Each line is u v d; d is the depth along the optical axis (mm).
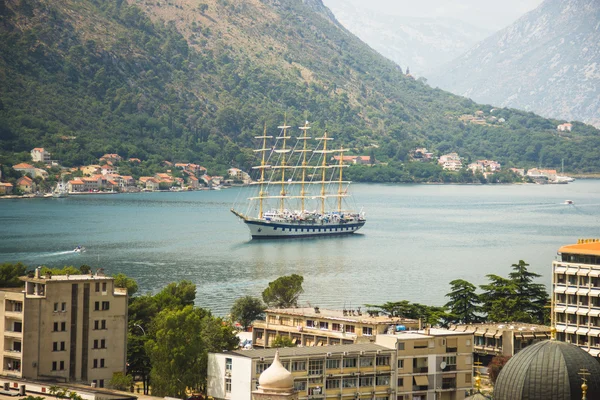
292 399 172125
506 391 177375
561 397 173375
